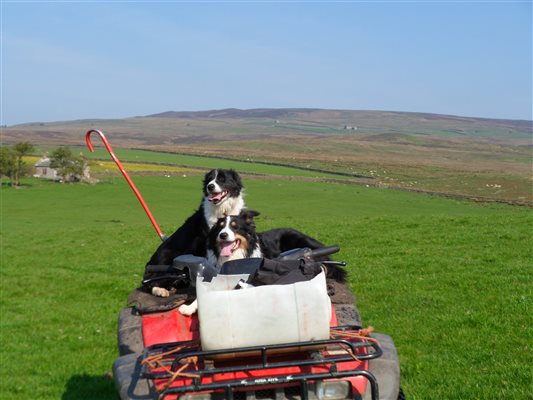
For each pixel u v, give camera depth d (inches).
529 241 858.8
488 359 394.9
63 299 740.7
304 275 239.3
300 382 202.5
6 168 3988.7
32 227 2097.7
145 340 252.2
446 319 494.6
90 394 406.6
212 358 208.4
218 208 389.7
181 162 6072.8
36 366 477.4
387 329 492.1
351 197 3521.2
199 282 204.8
